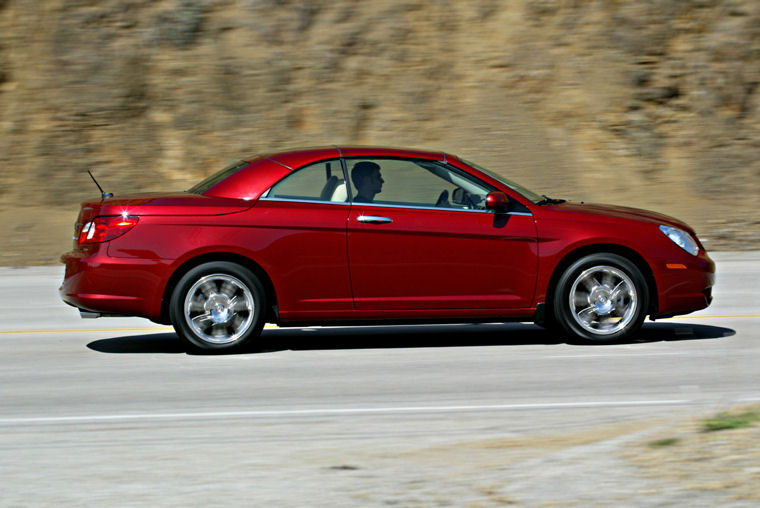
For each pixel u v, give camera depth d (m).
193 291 17.00
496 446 10.79
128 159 47.47
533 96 50.59
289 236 17.12
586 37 52.12
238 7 51.88
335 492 9.18
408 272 17.34
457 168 17.91
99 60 49.59
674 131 50.25
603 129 49.66
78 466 10.27
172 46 50.34
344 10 52.25
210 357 17.06
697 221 42.72
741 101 51.38
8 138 47.44
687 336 19.02
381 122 49.41
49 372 15.86
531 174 46.97
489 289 17.55
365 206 17.39
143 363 16.56
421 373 15.43
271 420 12.34
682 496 8.71
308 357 17.00
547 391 13.99
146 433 11.73
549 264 17.59
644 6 52.78
